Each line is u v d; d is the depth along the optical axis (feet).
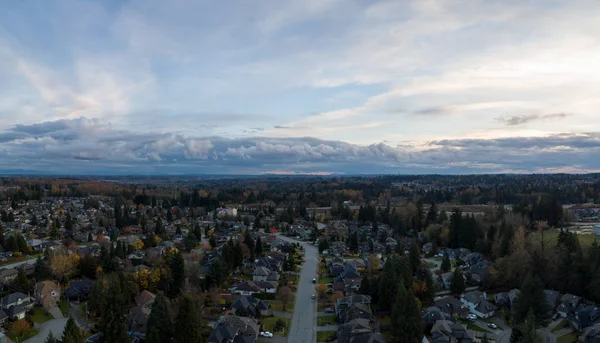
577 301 312.91
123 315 259.39
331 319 318.45
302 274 455.63
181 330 225.15
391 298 317.01
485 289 374.22
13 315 296.30
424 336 269.44
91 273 403.75
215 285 364.38
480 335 283.59
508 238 448.24
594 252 338.75
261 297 365.81
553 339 272.31
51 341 218.59
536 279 293.64
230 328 272.31
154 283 362.12
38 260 394.11
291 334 290.56
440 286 386.32
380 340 254.27
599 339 249.96
